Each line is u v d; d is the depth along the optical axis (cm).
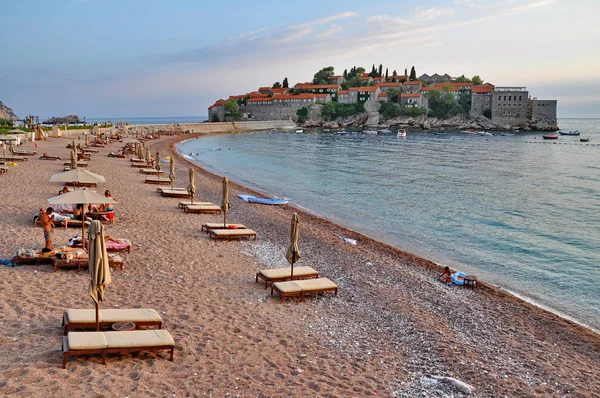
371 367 1149
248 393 936
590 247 2778
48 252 1608
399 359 1220
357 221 3369
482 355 1302
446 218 3544
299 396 954
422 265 2267
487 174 6494
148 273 1662
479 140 14450
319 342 1269
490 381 1140
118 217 2538
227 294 1562
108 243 1866
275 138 14350
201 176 5138
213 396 905
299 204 3969
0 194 2725
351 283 1856
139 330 1054
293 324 1374
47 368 897
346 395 987
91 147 7006
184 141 12069
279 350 1180
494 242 2864
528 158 9088
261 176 5847
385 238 2888
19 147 5778
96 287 1030
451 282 1991
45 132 7862
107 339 980
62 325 1120
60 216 2156
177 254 1964
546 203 4275
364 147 11188
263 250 2228
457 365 1212
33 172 3762
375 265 2170
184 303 1410
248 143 12069
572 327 1606
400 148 11056
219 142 12294
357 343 1295
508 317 1652
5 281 1382
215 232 2309
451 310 1664
